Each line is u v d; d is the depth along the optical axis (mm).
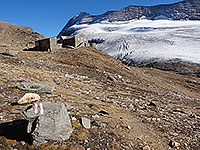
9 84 11664
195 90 49062
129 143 6492
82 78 21844
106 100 13484
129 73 37344
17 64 21188
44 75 18031
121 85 24359
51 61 29078
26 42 55844
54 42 39781
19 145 4910
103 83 22219
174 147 7055
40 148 4824
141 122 9672
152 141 7242
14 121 6418
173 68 106875
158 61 123000
